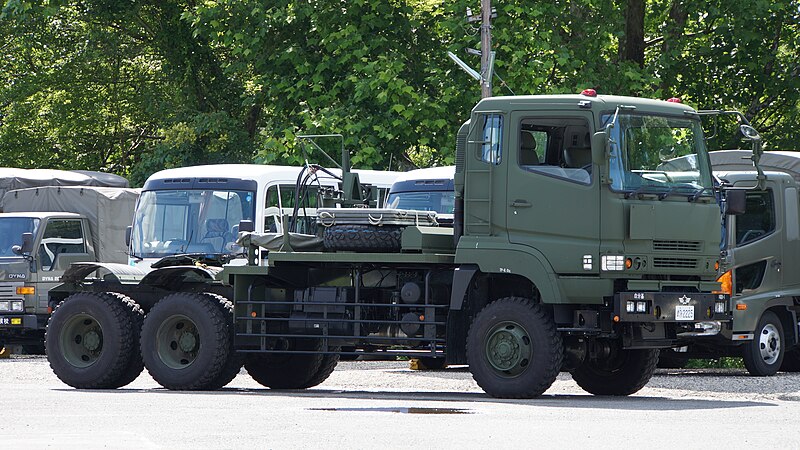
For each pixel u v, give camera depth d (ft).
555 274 107.76
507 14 223.51
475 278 112.78
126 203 200.95
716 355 148.66
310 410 91.71
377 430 76.79
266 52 234.79
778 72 251.39
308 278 120.16
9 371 151.74
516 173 109.50
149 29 298.35
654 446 70.18
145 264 165.68
